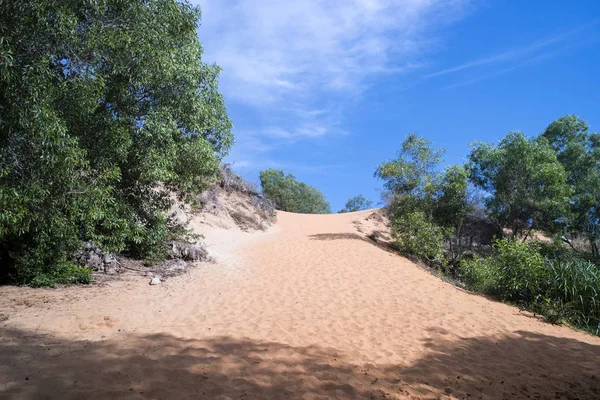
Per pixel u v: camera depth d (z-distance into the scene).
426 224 17.75
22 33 6.61
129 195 10.39
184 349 5.30
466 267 15.20
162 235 10.80
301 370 4.94
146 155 9.30
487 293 12.08
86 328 5.90
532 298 10.68
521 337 7.46
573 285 9.98
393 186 20.27
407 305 9.09
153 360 4.80
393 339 6.70
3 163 6.66
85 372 4.28
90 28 7.55
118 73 8.42
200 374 4.51
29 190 6.57
